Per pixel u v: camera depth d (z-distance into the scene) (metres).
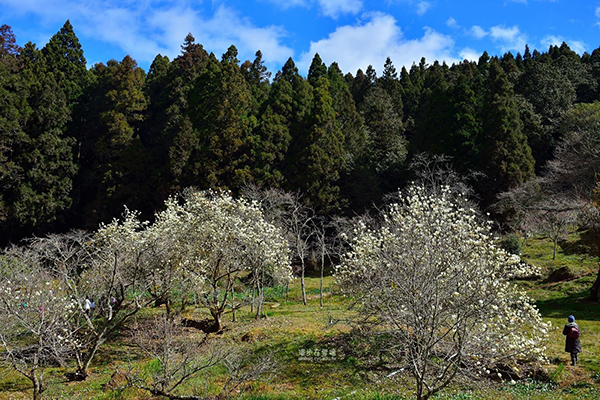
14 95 36.81
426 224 10.93
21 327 13.68
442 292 7.91
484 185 32.03
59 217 37.47
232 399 9.38
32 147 36.38
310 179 34.81
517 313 11.02
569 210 22.98
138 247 14.19
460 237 10.88
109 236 16.92
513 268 12.56
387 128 48.62
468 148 34.66
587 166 26.50
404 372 10.70
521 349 9.67
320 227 33.88
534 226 26.09
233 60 43.41
